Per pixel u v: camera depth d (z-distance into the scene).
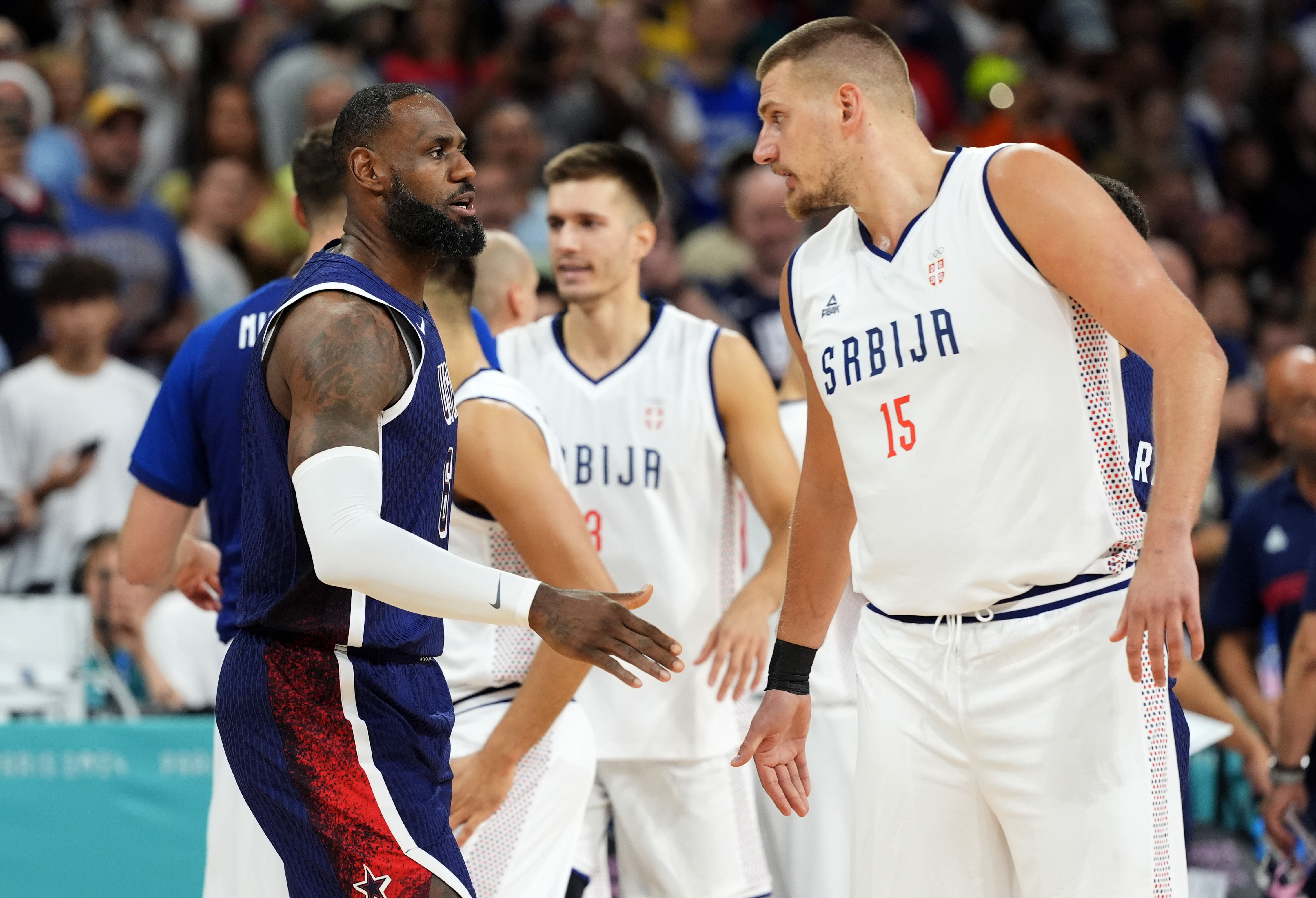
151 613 16.53
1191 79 42.53
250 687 9.04
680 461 13.70
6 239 23.39
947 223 9.64
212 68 31.14
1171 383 8.77
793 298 10.63
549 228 14.12
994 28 41.56
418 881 8.99
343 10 32.91
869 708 10.38
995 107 34.97
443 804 9.40
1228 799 17.20
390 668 9.16
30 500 20.16
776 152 10.16
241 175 27.27
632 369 13.92
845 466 10.23
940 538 9.70
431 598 8.22
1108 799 9.38
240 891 10.30
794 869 14.78
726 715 13.87
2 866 14.39
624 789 13.78
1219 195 38.69
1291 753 14.67
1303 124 39.28
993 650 9.62
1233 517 17.16
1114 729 9.40
